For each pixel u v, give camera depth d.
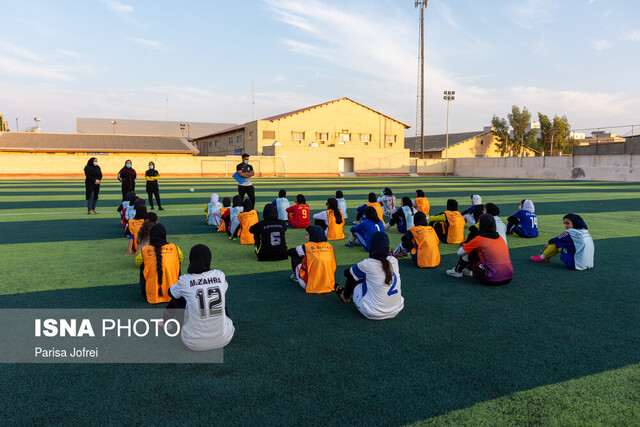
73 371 3.19
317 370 3.24
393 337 3.88
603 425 2.62
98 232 9.32
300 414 2.68
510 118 63.03
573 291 5.31
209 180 33.88
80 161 36.69
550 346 3.73
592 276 6.01
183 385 3.01
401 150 48.97
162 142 48.41
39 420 2.58
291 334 3.91
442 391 2.97
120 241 8.31
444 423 2.61
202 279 3.43
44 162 35.66
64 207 14.14
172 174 39.22
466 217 8.70
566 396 2.93
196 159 39.94
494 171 47.09
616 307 4.75
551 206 15.77
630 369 3.33
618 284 5.62
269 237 6.67
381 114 53.97
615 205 16.12
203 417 2.63
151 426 2.54
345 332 3.97
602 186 28.47
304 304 4.72
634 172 34.91
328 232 8.69
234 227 8.61
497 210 7.13
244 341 3.75
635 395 2.95
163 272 4.61
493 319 4.36
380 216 9.60
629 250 7.79
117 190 21.81
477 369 3.30
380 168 48.19
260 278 5.76
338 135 51.94
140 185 25.92
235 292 5.12
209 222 10.41
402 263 6.73
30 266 6.29
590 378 3.18
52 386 2.97
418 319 4.33
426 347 3.68
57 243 8.08
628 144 35.50
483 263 5.43
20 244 7.96
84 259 6.77
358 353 3.54
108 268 6.20
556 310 4.64
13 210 13.23
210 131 85.00
